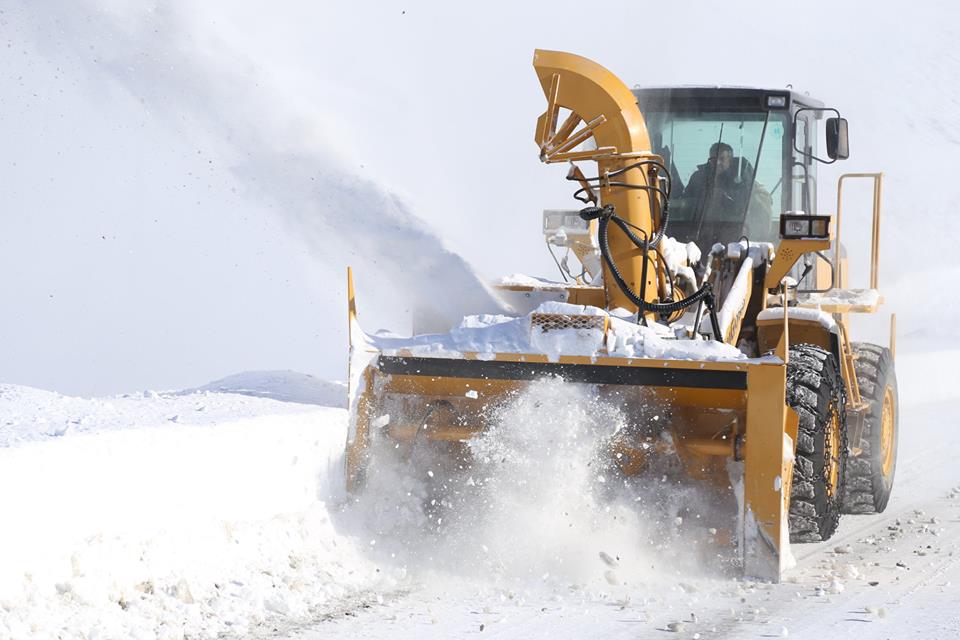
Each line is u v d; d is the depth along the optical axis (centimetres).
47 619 1106
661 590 1377
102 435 1353
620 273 1753
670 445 1540
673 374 1499
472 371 1578
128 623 1144
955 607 1311
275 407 1856
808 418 1558
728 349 1493
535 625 1219
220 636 1147
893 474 2081
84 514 1233
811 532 1570
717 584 1409
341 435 1662
